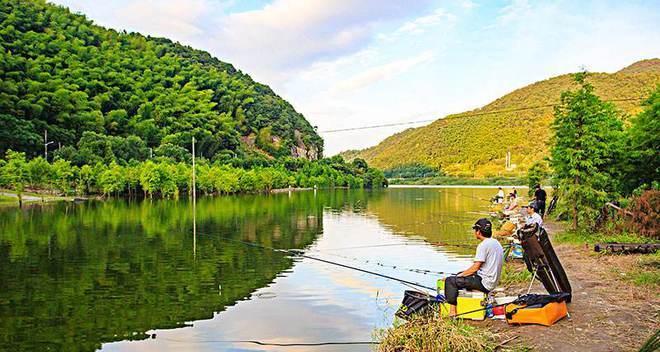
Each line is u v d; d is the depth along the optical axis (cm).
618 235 1645
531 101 12725
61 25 13125
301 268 1529
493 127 13312
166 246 1980
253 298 1179
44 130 8438
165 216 3375
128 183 6116
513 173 10631
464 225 2780
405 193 7875
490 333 757
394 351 759
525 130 12275
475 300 838
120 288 1281
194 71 15012
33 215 3403
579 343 714
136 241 2116
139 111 11169
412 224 2856
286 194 7681
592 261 1299
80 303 1142
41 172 5200
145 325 988
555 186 2531
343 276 1409
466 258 1681
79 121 9406
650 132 1778
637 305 886
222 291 1248
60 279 1382
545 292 1033
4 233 2377
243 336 916
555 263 906
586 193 1781
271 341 888
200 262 1634
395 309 1076
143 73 13262
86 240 2144
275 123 14450
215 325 980
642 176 1881
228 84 15612
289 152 13712
